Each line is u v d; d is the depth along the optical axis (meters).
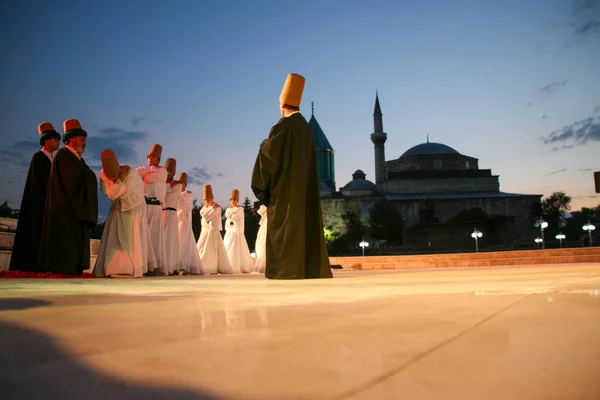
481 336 1.01
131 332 1.10
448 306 1.70
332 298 2.12
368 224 91.62
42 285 3.71
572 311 1.50
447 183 96.00
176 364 0.75
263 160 5.68
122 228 7.29
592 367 0.72
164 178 9.88
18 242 7.47
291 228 5.51
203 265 12.80
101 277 7.02
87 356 0.80
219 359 0.79
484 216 86.94
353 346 0.90
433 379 0.65
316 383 0.63
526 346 0.89
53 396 0.56
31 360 0.77
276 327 1.17
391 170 116.19
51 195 6.80
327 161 167.62
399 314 1.45
